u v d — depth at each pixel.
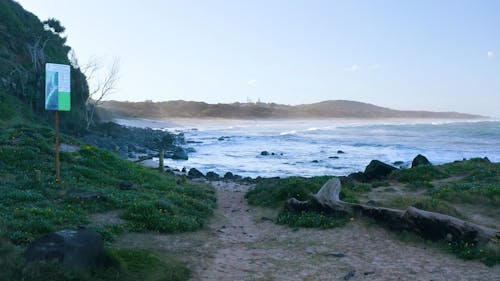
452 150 58.06
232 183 29.98
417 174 23.62
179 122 178.25
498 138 80.94
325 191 16.08
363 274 9.85
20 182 16.22
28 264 7.20
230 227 15.38
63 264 7.42
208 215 16.95
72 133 52.88
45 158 20.75
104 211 14.59
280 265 10.65
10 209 12.80
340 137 88.06
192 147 65.50
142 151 54.28
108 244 11.18
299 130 119.25
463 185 19.14
